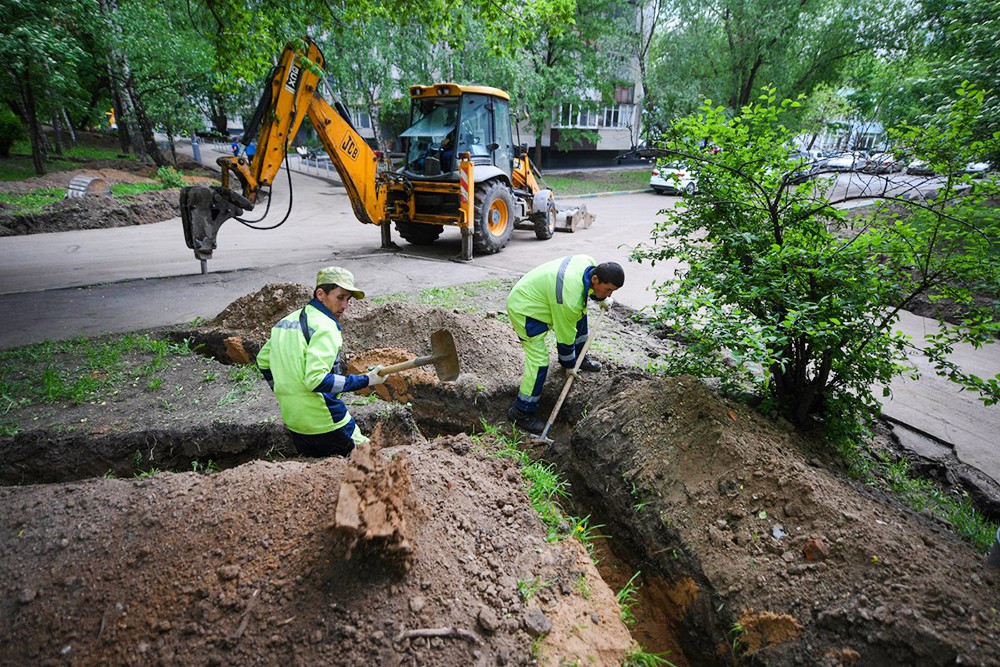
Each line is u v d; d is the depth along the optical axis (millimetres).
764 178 3666
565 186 22953
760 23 18906
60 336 5781
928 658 2176
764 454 3205
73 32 15445
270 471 2947
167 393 4699
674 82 21078
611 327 6371
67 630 2287
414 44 18828
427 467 3270
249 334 5578
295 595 2357
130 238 11594
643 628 3045
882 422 4859
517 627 2475
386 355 5117
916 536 2729
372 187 9508
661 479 3344
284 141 7938
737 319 3398
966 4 7734
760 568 2742
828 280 3408
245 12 7367
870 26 18688
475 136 10406
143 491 2895
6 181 14781
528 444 4324
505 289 7734
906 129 3512
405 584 2434
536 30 8570
